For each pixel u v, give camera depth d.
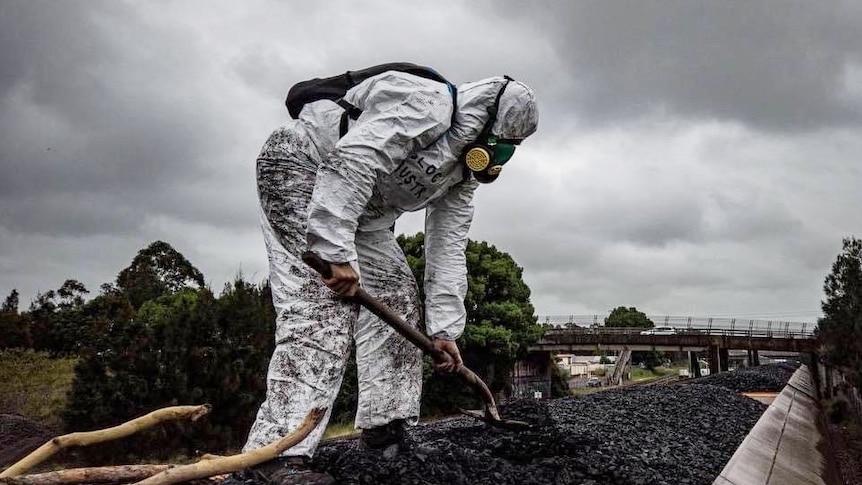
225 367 10.35
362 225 2.95
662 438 5.13
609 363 77.12
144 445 9.80
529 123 2.74
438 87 2.61
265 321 11.09
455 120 2.69
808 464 4.71
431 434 3.90
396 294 3.11
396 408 3.09
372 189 2.56
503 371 22.44
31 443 9.45
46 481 1.94
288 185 2.79
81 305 27.91
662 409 7.39
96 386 9.88
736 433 6.12
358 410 3.15
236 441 10.55
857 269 16.92
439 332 3.16
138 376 9.98
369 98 2.61
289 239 2.76
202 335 10.48
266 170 2.83
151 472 2.12
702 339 36.16
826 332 18.44
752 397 11.16
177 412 2.06
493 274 22.38
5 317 24.41
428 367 18.59
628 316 93.06
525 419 3.67
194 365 10.25
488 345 21.75
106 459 9.62
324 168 2.50
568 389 32.91
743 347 35.09
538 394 27.08
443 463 2.87
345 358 2.71
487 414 3.53
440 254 3.19
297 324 2.65
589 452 3.53
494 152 2.72
